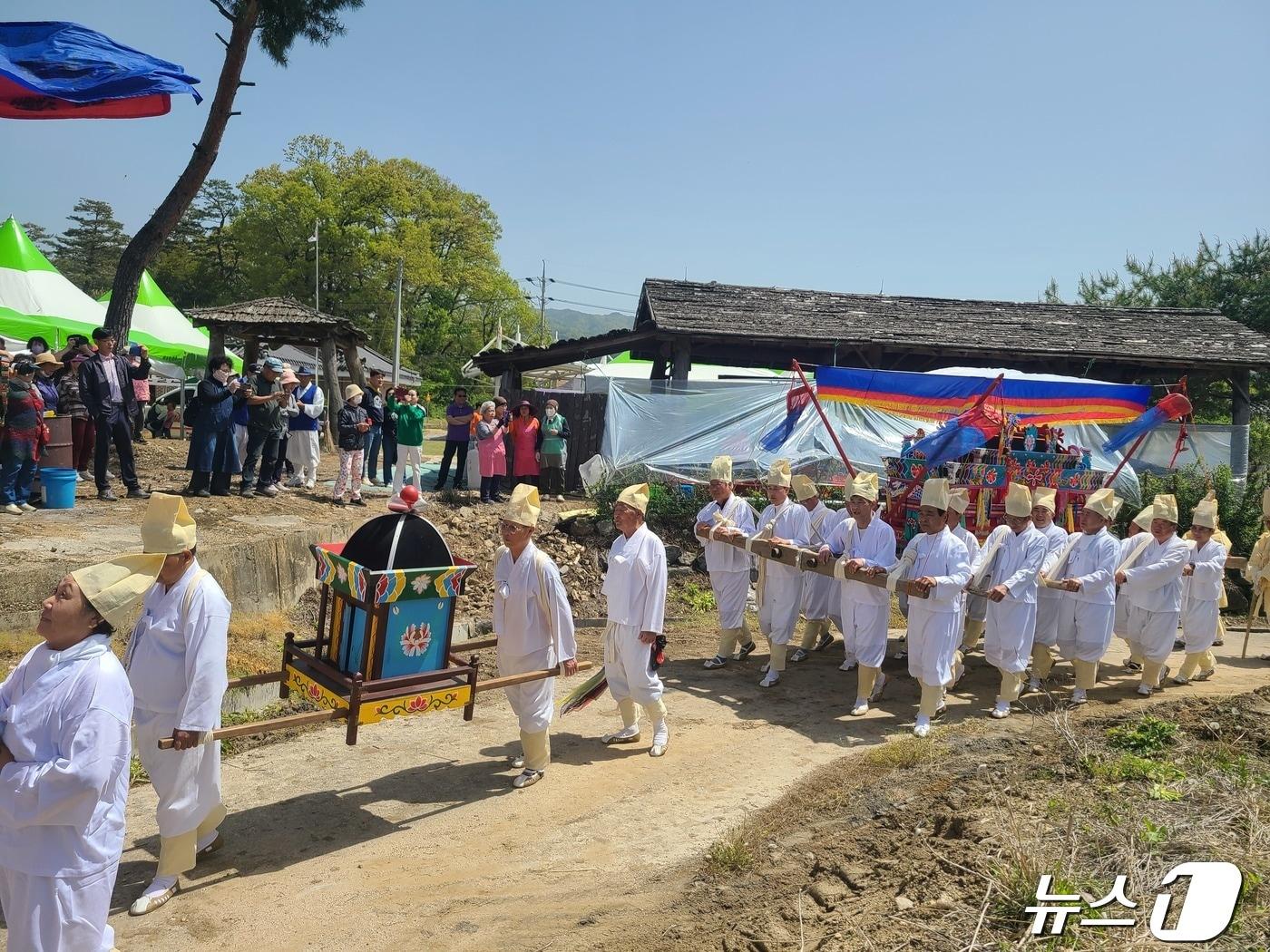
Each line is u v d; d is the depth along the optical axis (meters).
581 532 14.05
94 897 3.65
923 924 4.45
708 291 18.86
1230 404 25.12
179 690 4.77
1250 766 6.25
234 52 14.46
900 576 7.75
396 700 5.45
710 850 5.52
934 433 9.68
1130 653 10.68
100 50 8.70
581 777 6.72
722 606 9.81
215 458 11.99
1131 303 31.81
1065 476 9.90
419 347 63.22
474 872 5.32
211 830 5.46
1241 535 15.57
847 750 7.31
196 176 14.63
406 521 5.72
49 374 11.12
